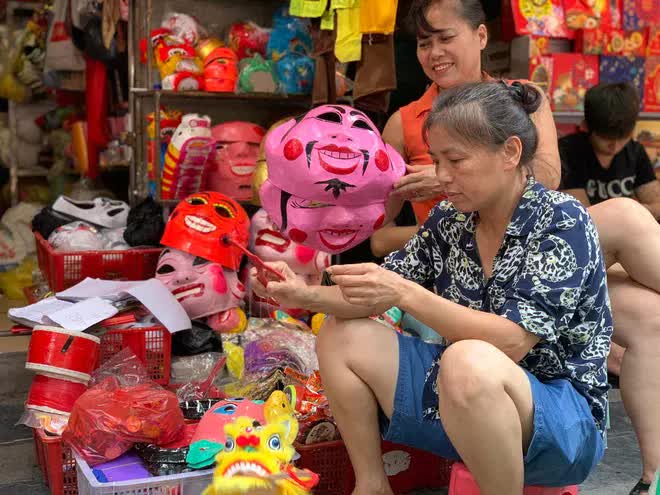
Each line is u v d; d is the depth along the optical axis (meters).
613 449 2.65
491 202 1.81
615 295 2.22
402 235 2.74
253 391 2.51
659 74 4.15
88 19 4.60
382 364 1.89
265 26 4.21
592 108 3.59
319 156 2.22
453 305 1.76
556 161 2.37
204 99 4.07
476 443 1.67
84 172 5.09
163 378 2.81
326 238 2.36
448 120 1.74
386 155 2.29
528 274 1.77
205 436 2.08
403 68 3.93
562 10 4.02
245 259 3.47
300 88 3.82
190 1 4.07
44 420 2.35
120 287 2.93
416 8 2.53
